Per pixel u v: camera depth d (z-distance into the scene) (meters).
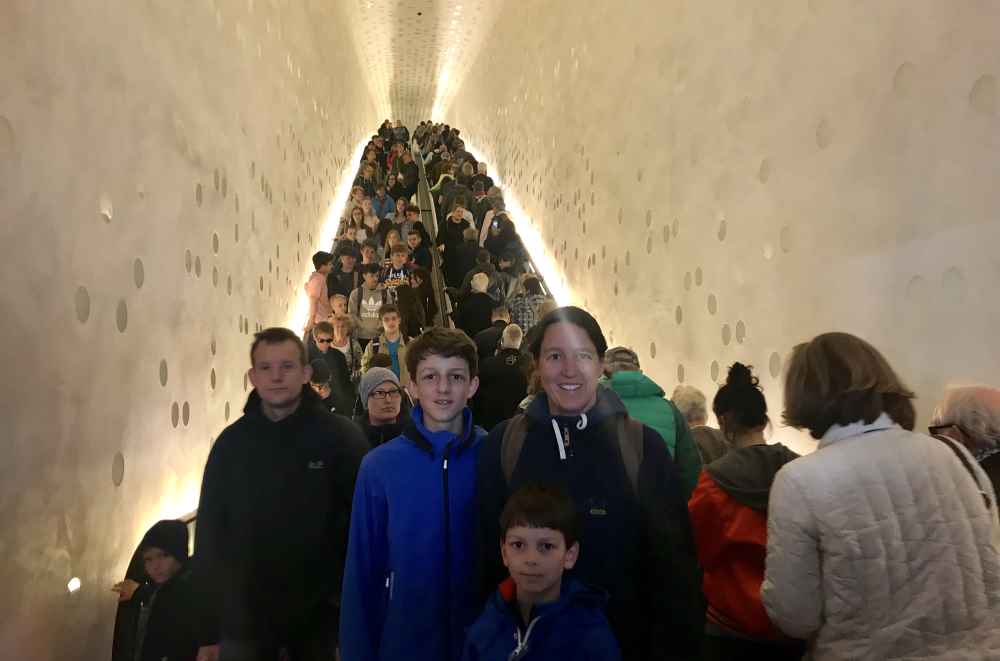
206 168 4.95
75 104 3.02
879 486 1.74
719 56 5.12
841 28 3.71
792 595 1.81
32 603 2.58
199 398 4.67
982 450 2.15
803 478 1.80
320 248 10.72
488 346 5.69
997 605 1.70
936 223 3.04
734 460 2.21
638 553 1.81
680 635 1.77
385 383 3.36
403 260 7.79
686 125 5.69
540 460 1.86
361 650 2.06
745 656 2.14
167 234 4.15
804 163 4.04
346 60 14.95
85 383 3.05
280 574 2.44
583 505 1.81
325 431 2.51
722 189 5.05
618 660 1.75
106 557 3.22
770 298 4.39
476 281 7.17
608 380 3.09
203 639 2.42
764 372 4.45
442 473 2.07
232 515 2.46
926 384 3.09
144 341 3.75
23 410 2.55
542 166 11.38
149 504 3.76
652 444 1.87
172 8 4.31
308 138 9.79
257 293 6.43
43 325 2.71
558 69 10.47
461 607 2.02
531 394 2.88
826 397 1.83
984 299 2.78
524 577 1.75
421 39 19.64
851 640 1.74
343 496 2.52
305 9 9.84
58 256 2.84
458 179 13.46
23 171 2.59
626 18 7.32
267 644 2.41
